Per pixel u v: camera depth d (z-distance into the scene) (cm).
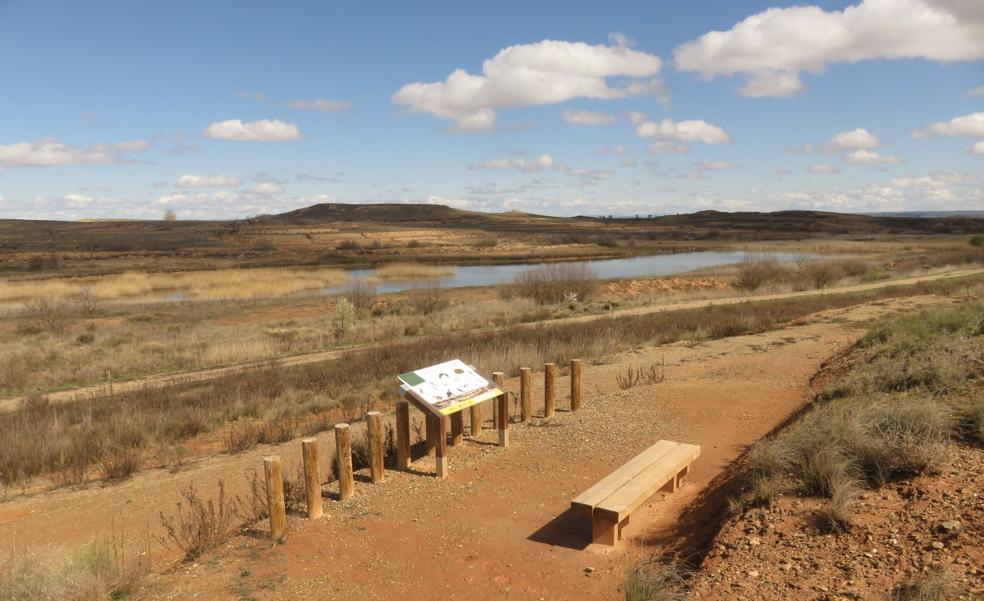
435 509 616
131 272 6156
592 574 473
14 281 5362
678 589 417
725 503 552
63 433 1043
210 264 7625
